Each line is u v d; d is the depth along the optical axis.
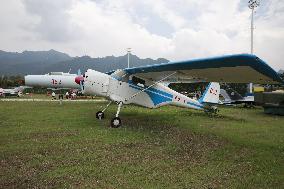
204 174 4.68
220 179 4.46
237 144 7.04
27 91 47.78
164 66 8.52
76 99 28.41
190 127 9.65
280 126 10.43
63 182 4.13
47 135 7.55
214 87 13.29
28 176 4.34
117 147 6.36
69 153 5.72
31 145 6.34
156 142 7.00
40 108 15.90
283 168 5.11
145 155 5.76
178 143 6.97
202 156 5.82
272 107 15.24
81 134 7.75
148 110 15.49
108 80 10.16
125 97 10.37
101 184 4.09
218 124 10.59
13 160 5.17
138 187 4.02
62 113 13.12
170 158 5.60
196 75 8.98
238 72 7.33
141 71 9.69
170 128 9.27
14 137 7.24
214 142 7.22
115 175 4.50
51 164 4.97
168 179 4.39
